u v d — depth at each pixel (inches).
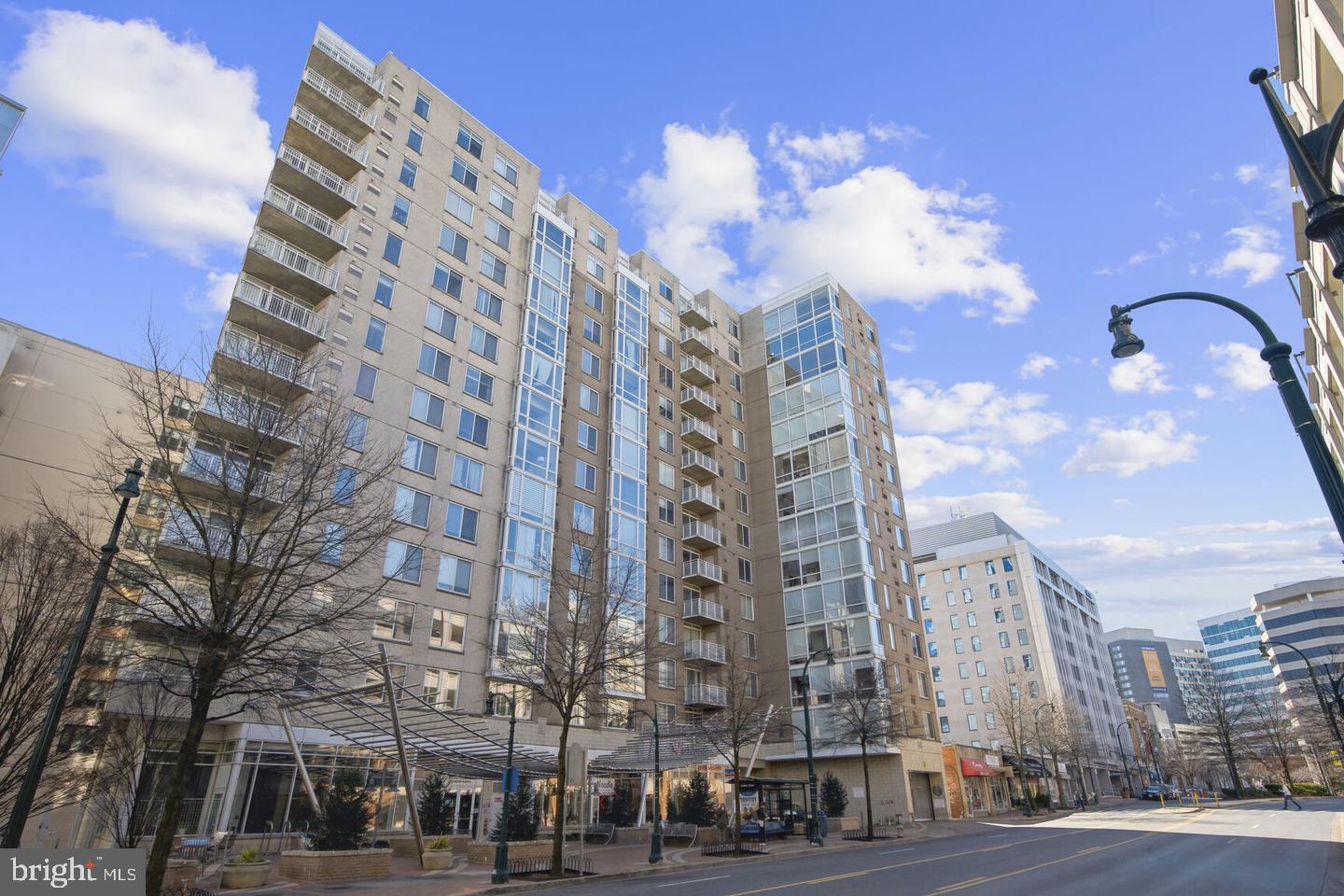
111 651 666.2
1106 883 597.6
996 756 2332.7
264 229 1235.2
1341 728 1998.0
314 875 690.2
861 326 2388.0
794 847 1066.7
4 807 604.1
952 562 3634.4
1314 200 243.0
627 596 1363.2
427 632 1192.2
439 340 1418.6
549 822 1270.9
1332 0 456.4
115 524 480.4
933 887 584.7
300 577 586.2
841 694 1486.2
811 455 2106.3
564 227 1791.3
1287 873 641.6
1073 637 3799.2
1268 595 5044.3
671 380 2091.5
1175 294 354.9
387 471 731.4
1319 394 1184.8
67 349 1049.5
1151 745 4151.1
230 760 944.9
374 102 1469.0
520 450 1473.9
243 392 650.8
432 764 1027.3
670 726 1256.2
